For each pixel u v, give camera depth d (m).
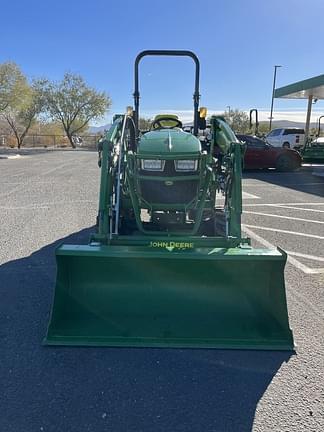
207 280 3.33
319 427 2.35
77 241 5.83
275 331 3.21
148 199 3.95
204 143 5.08
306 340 3.27
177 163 3.87
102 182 3.81
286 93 23.42
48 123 52.84
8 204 8.73
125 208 4.30
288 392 2.65
